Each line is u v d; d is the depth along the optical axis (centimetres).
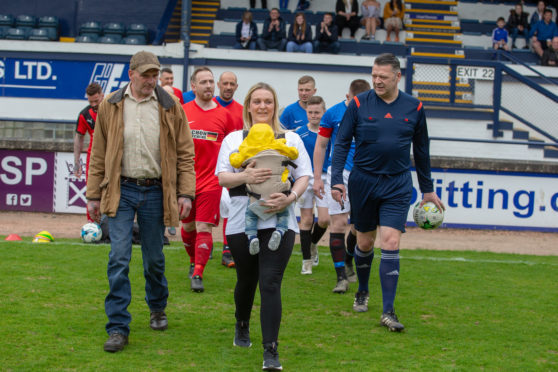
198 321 486
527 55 1633
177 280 614
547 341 464
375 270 707
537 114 1189
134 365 389
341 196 499
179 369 385
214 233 980
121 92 421
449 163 1078
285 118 718
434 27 1764
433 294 598
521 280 674
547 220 1095
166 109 423
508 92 1188
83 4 1681
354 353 424
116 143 415
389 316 482
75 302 521
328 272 683
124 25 1622
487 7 1886
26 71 1273
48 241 800
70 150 1080
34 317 476
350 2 1673
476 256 836
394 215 483
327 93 1311
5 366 380
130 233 423
